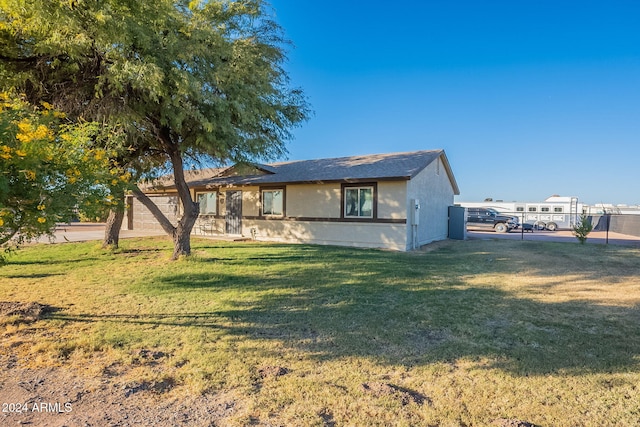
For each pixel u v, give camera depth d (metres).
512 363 3.71
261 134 10.78
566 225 29.33
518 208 31.36
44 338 4.29
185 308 5.63
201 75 7.98
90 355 3.85
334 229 14.52
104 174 4.71
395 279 7.92
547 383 3.29
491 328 4.80
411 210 13.39
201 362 3.67
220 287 7.06
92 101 7.52
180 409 2.83
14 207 4.03
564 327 4.83
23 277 7.93
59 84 7.39
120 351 3.93
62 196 4.18
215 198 18.77
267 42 10.30
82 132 4.77
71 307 5.64
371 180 13.31
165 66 7.24
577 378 3.39
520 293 6.71
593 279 8.06
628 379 3.37
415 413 2.78
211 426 2.60
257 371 3.49
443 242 15.97
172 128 9.05
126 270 8.76
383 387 3.15
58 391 3.09
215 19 8.74
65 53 6.41
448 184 18.44
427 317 5.23
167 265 9.46
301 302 6.02
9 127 3.77
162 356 3.84
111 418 2.68
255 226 16.95
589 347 4.14
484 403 2.94
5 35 5.88
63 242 14.48
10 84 6.37
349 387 3.19
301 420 2.67
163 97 7.50
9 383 3.21
